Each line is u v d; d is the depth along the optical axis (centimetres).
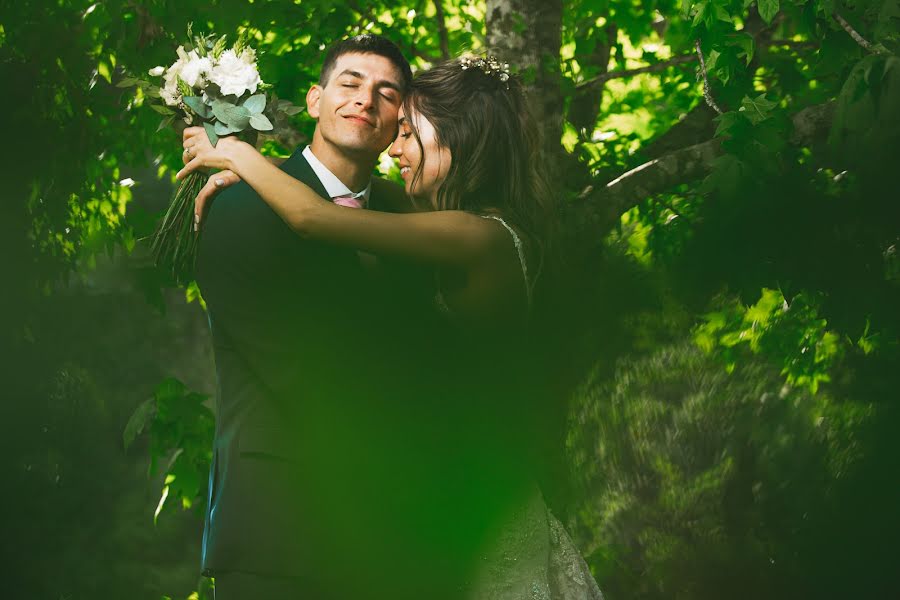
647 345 895
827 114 425
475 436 239
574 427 891
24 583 671
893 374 671
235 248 231
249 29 478
